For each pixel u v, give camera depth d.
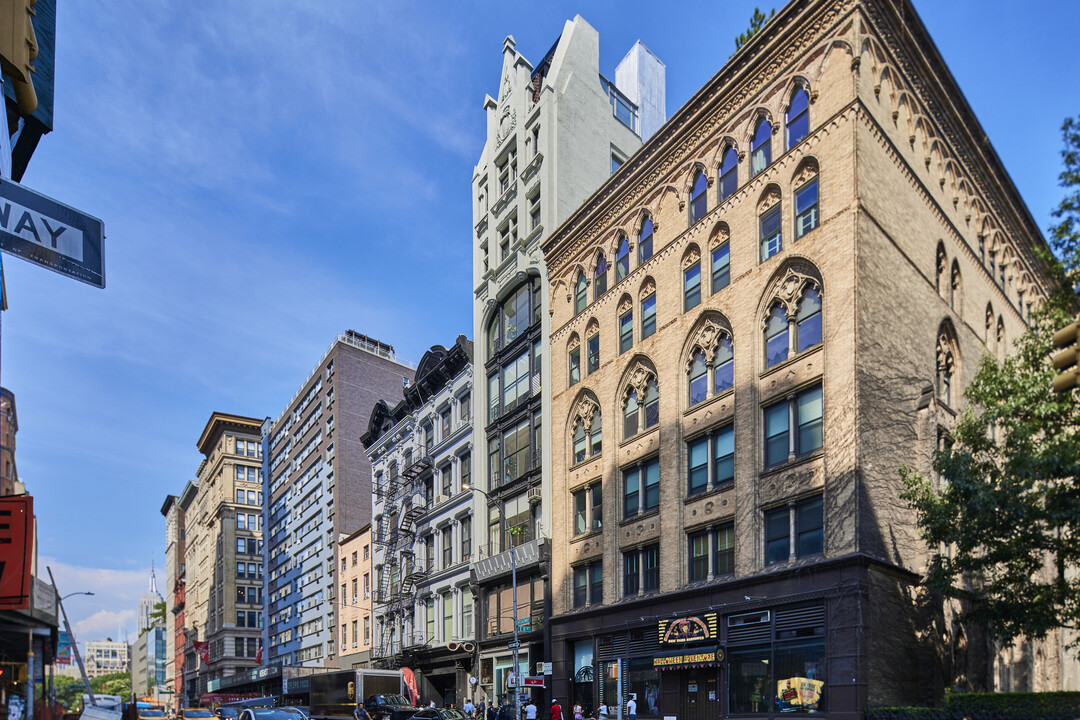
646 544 33.59
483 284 50.16
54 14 20.25
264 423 107.88
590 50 48.91
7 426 35.25
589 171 46.41
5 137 13.19
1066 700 19.83
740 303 30.47
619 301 37.81
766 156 30.91
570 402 40.25
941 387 30.30
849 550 24.48
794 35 29.94
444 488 53.69
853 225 26.38
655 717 31.02
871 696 23.12
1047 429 22.89
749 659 27.27
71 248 9.68
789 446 27.56
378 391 85.25
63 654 42.97
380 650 60.50
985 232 37.03
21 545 16.08
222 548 117.62
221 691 100.06
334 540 76.50
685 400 32.81
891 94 29.70
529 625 40.81
